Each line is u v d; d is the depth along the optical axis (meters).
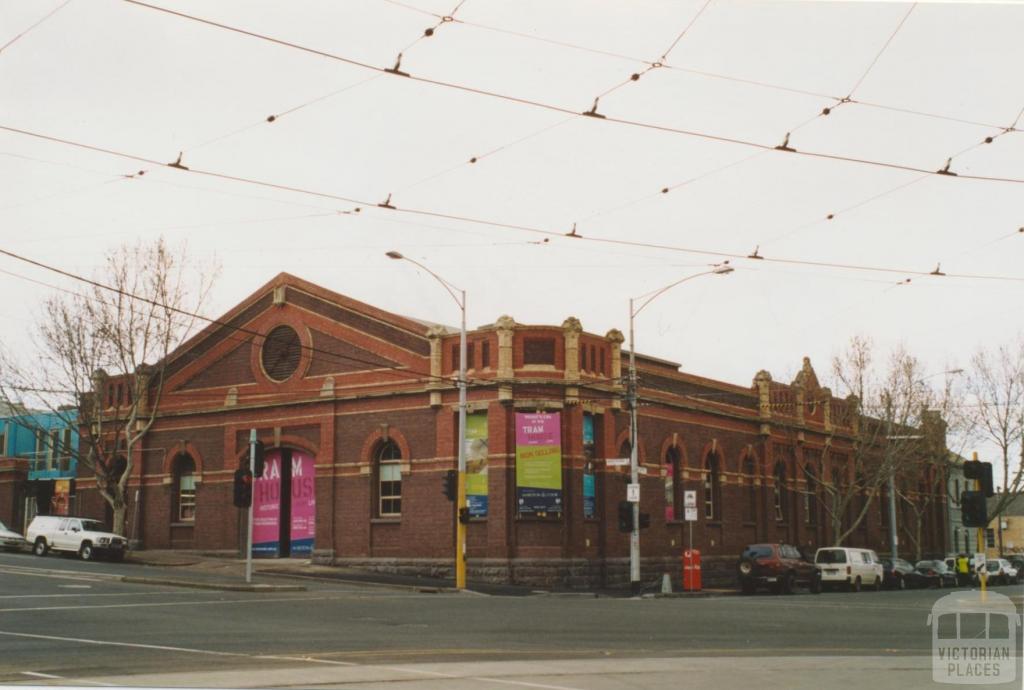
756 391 52.75
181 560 41.84
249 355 46.34
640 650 17.02
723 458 49.06
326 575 37.41
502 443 38.31
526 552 37.69
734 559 48.84
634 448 36.12
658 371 44.97
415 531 39.94
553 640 18.48
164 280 44.47
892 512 56.44
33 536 44.94
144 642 16.66
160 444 48.47
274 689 11.41
